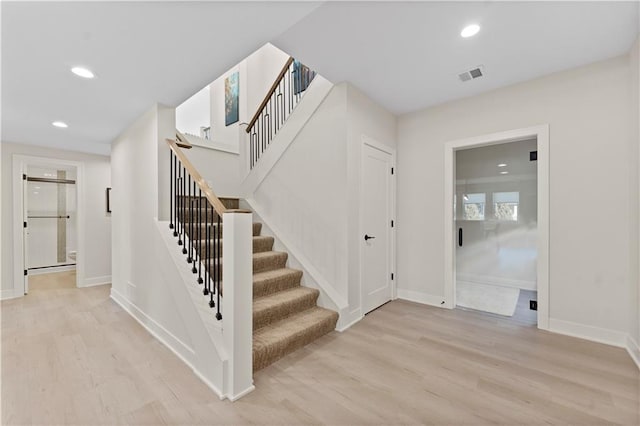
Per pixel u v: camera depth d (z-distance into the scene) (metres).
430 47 2.27
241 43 1.89
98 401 1.73
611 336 2.41
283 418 1.58
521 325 2.83
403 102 3.33
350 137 2.86
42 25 1.64
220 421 1.56
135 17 1.60
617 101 2.39
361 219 3.04
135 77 2.28
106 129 3.48
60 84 2.37
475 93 3.10
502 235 4.31
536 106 2.76
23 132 3.57
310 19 1.92
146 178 2.92
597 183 2.47
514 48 2.29
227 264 1.81
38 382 1.92
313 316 2.63
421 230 3.55
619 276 2.38
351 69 2.59
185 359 2.22
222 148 4.65
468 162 4.56
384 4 1.79
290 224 3.31
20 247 4.02
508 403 1.69
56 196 6.12
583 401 1.70
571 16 1.91
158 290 2.65
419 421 1.55
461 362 2.14
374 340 2.51
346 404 1.69
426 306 3.41
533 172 4.06
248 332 1.84
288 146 3.32
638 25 2.00
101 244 4.76
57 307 3.50
